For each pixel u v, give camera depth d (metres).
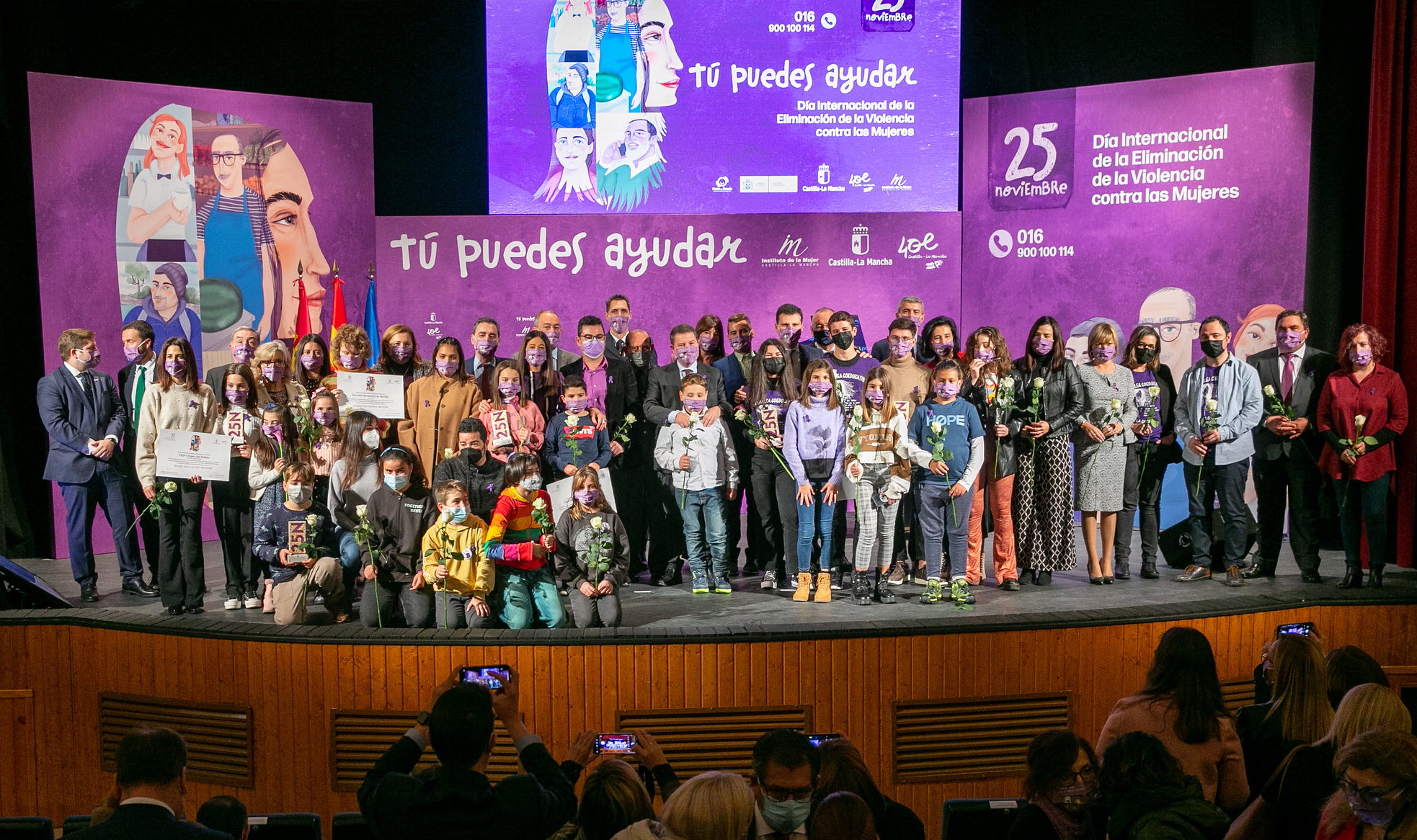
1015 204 8.24
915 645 5.09
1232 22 8.02
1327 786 2.71
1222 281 7.69
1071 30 8.44
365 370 6.09
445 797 2.60
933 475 5.61
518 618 5.27
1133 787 2.63
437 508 5.36
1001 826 3.46
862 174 8.45
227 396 5.68
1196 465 6.15
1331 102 7.23
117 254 7.52
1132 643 5.25
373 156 8.61
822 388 5.73
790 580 6.06
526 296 8.49
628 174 8.45
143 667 5.34
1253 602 5.50
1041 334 5.97
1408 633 5.62
